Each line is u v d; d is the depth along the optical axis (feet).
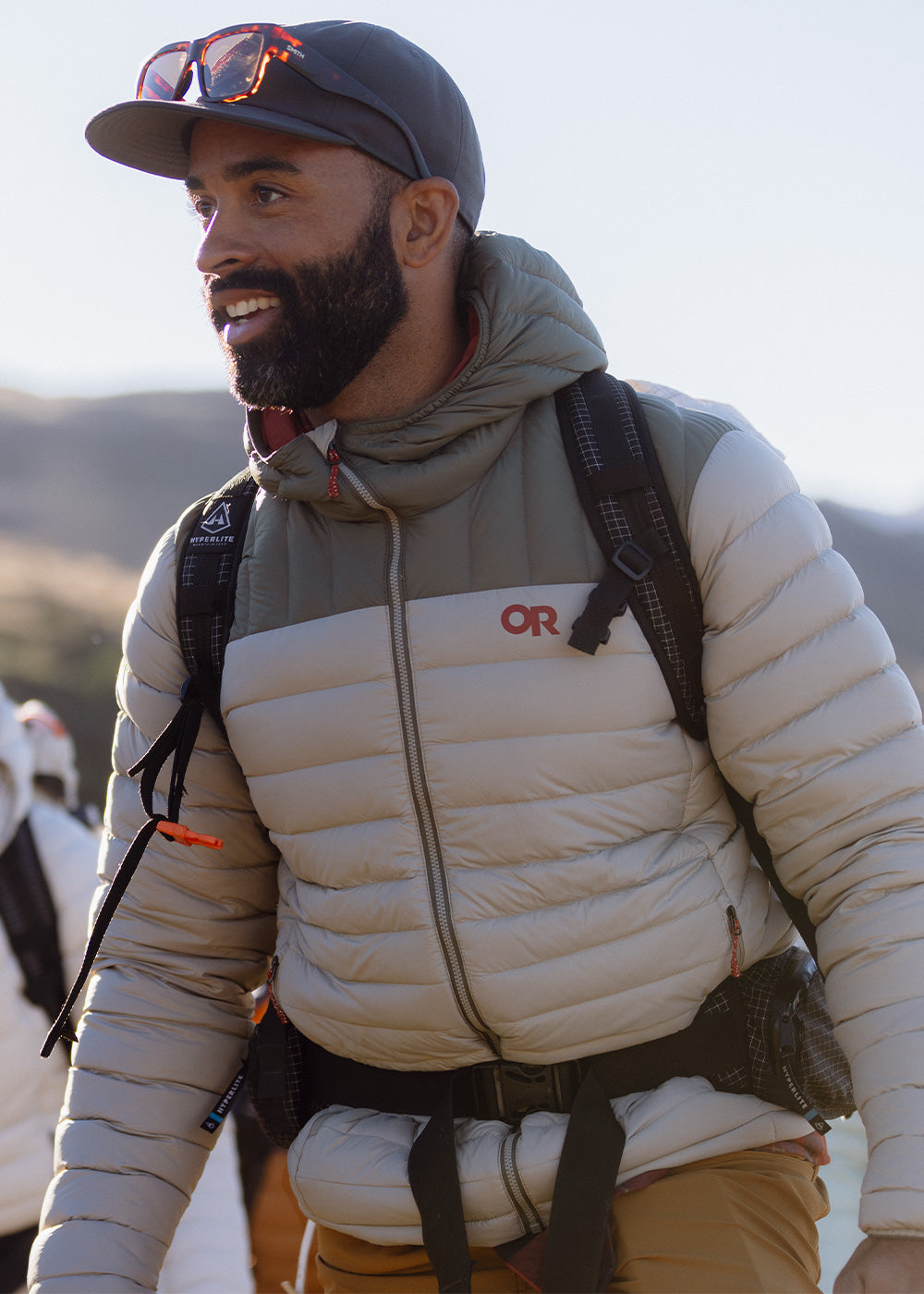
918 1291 4.63
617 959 5.34
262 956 6.72
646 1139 5.37
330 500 5.57
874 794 5.25
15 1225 8.21
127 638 6.46
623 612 5.36
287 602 5.78
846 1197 12.93
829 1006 5.26
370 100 5.51
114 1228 5.97
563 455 5.55
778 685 5.35
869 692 5.35
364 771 5.50
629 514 5.41
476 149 6.06
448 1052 5.55
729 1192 5.39
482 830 5.37
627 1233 5.35
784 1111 5.64
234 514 6.18
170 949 6.45
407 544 5.55
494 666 5.38
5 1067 8.24
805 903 5.53
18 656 76.33
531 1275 5.35
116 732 6.66
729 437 5.61
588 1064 5.51
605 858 5.36
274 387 5.60
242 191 5.58
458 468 5.45
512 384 5.47
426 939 5.39
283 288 5.55
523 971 5.32
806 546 5.46
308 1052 6.13
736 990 5.67
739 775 5.51
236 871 6.45
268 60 5.41
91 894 8.47
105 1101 6.23
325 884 5.73
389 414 5.85
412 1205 5.54
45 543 101.50
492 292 5.50
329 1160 5.76
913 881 5.11
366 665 5.49
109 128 5.91
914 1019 4.92
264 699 5.75
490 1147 5.45
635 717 5.39
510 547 5.46
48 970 8.36
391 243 5.66
